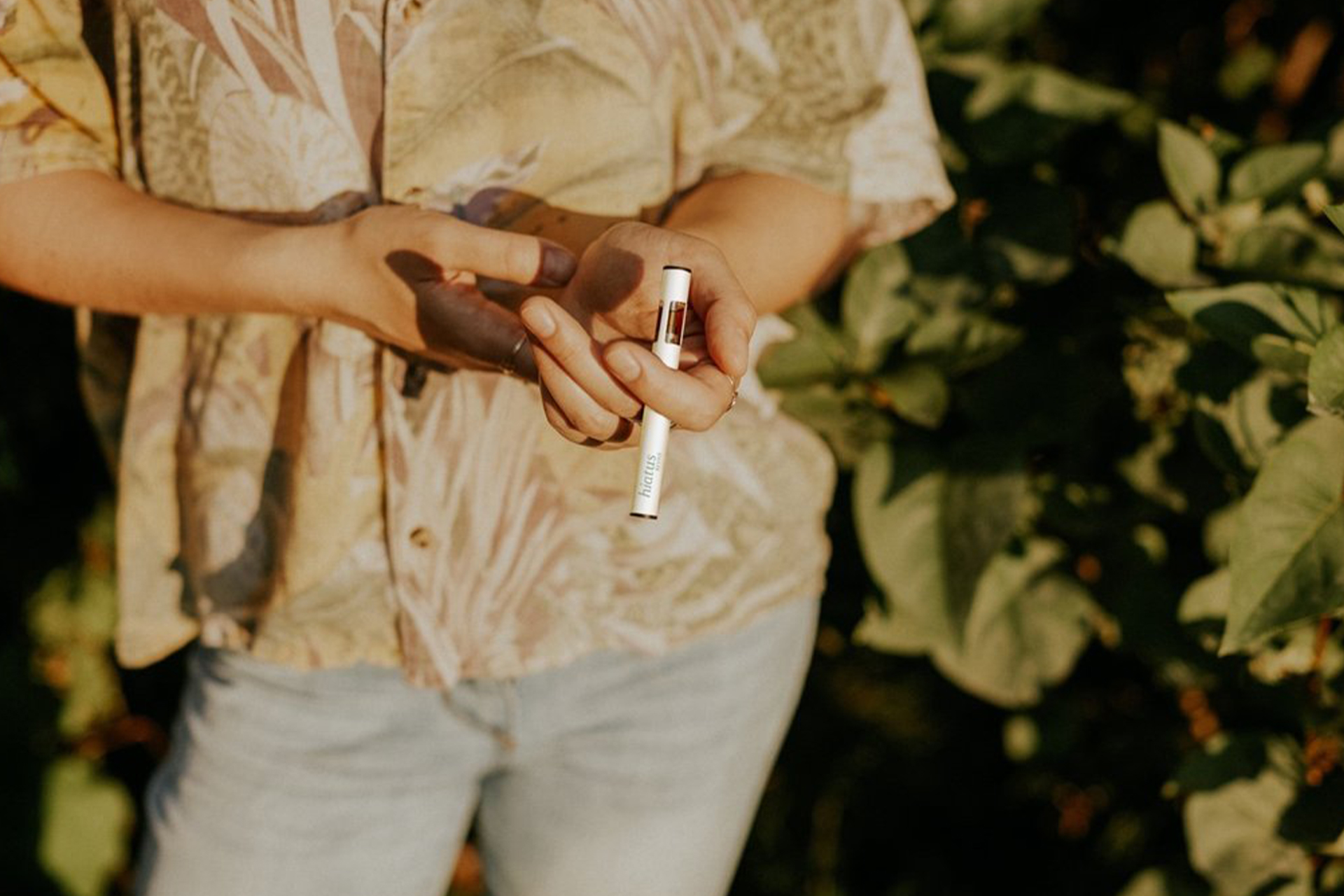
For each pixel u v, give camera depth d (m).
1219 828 1.22
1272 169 1.24
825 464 1.09
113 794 1.96
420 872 1.06
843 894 2.10
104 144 0.90
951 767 2.08
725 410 0.71
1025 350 1.31
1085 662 1.64
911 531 1.26
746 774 1.08
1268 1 1.74
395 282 0.78
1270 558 0.98
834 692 2.07
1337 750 1.20
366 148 0.86
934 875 2.04
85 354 1.04
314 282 0.80
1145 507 1.37
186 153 0.87
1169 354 1.30
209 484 0.94
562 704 1.00
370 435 0.90
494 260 0.75
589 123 0.87
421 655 0.93
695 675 1.01
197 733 1.02
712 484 0.98
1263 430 1.14
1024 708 1.63
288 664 0.95
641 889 1.06
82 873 1.93
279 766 0.99
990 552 1.23
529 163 0.87
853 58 0.96
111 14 0.87
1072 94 1.29
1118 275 1.33
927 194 1.01
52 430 1.90
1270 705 1.23
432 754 1.01
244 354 0.91
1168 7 1.74
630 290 0.75
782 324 1.11
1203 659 1.29
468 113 0.85
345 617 0.94
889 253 1.29
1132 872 1.65
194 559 0.97
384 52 0.83
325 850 1.01
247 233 0.82
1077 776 1.72
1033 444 1.28
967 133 1.32
